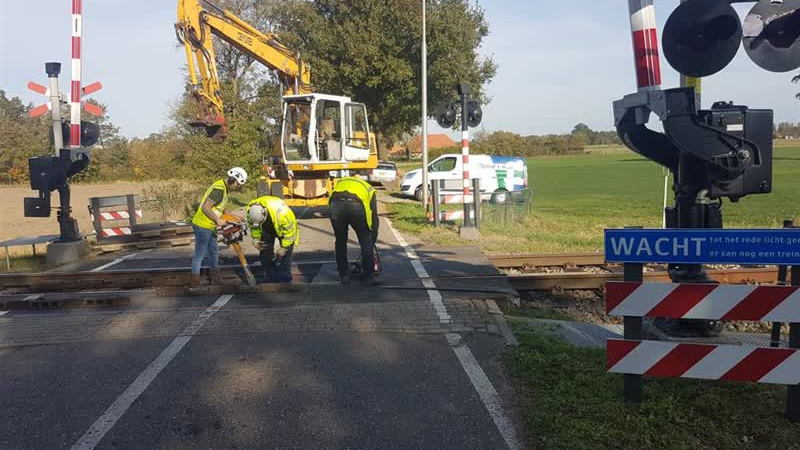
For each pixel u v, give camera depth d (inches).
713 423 145.5
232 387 177.3
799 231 143.2
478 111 481.1
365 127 647.8
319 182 600.7
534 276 311.4
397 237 482.0
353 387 175.6
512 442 142.4
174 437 148.8
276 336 222.7
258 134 829.8
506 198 590.6
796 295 144.9
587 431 142.5
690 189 193.6
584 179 1409.9
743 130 181.2
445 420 154.2
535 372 180.9
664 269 358.3
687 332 200.8
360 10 1476.4
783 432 140.8
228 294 286.5
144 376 187.5
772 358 147.3
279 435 148.6
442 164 874.8
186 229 500.4
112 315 257.0
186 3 593.3
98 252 463.5
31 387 181.5
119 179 1900.8
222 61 1504.7
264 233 295.1
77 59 420.8
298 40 1512.1
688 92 177.5
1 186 1919.3
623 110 197.8
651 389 163.6
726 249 148.4
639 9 188.5
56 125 427.2
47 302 272.1
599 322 267.6
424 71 633.6
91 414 162.2
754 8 183.9
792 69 186.5
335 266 355.6
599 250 431.2
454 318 239.6
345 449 141.2
